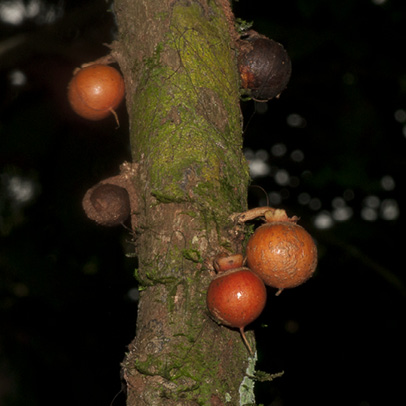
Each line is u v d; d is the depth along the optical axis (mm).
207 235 2092
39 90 5621
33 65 5566
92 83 2670
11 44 5414
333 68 6418
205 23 2438
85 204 2500
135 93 2424
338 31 6066
